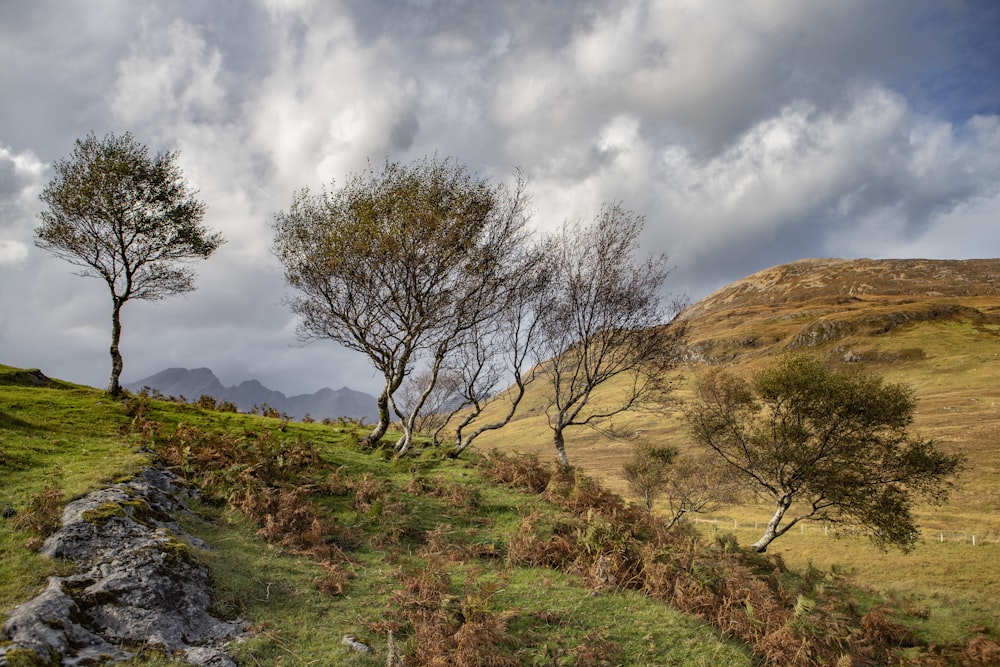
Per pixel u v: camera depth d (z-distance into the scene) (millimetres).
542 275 25578
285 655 8906
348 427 33406
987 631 18047
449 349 25438
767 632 11836
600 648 10422
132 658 7945
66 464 14594
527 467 22266
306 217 24719
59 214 26109
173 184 28297
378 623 10273
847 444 33500
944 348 140250
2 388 23719
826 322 169750
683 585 13227
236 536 13258
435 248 23438
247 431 23156
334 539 14367
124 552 10141
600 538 15062
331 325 25453
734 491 40500
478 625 9938
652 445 44125
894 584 31375
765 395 35719
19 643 7301
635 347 26281
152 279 27828
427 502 18109
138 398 23578
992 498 55969
